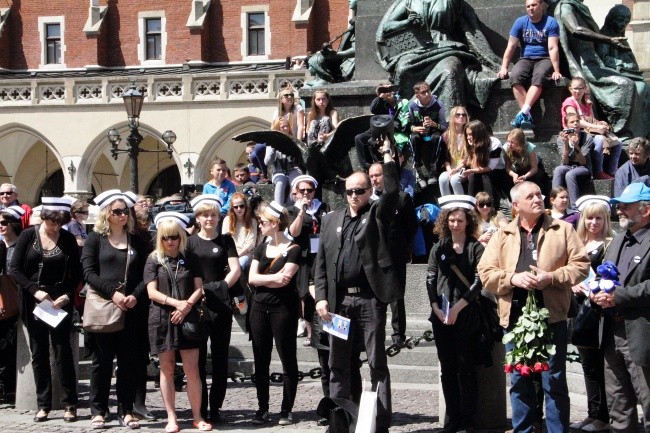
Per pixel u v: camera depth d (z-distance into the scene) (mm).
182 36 54000
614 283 8250
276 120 16891
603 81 15703
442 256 9438
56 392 11648
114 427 10469
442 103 15203
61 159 50469
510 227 8773
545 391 8625
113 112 49969
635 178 13406
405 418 10344
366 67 16547
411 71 15492
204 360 10641
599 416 9742
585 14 16125
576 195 13953
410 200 9102
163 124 49562
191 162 49375
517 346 8383
